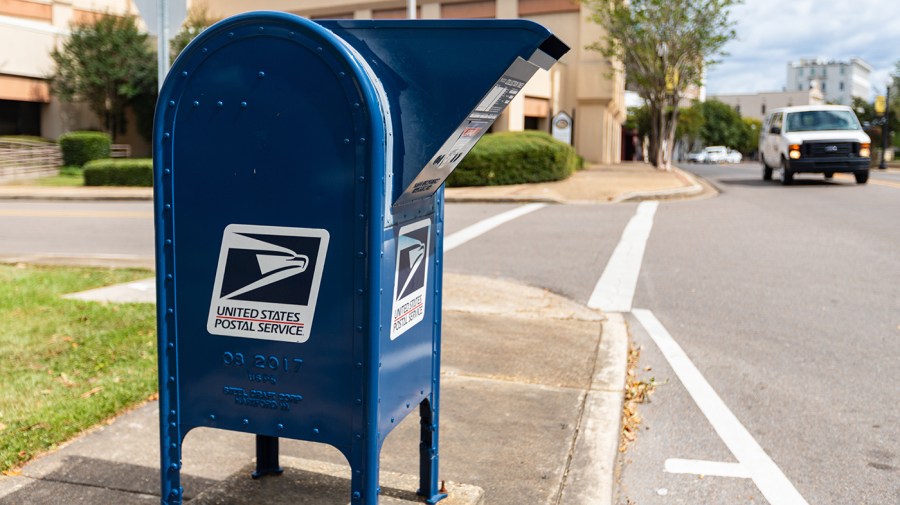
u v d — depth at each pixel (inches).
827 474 170.9
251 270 117.3
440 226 138.5
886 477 169.3
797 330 283.9
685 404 213.2
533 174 882.1
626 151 2444.6
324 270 114.0
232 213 116.9
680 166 1827.0
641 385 226.4
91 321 275.3
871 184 876.0
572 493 154.3
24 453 167.8
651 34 1237.7
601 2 1296.8
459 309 310.2
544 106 1429.6
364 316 112.9
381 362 116.3
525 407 201.0
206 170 117.3
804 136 871.7
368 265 111.7
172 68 116.3
